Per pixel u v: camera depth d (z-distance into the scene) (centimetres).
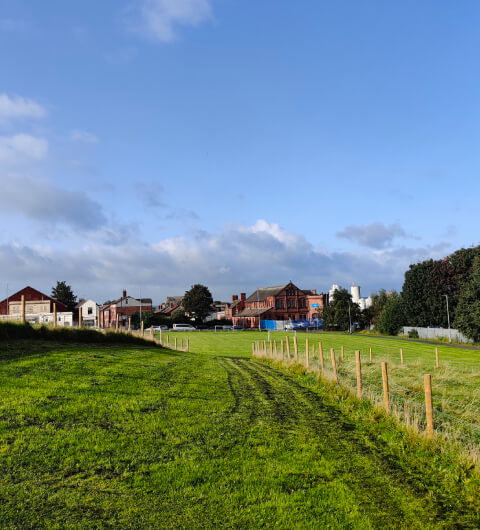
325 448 879
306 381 1738
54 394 1141
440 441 877
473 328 5594
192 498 634
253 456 813
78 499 612
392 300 7950
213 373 1884
